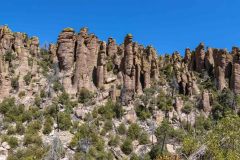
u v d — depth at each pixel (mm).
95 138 99250
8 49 124938
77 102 113750
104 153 95875
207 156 52281
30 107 108500
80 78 120500
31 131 99250
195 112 120312
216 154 51375
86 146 95312
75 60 125000
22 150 92188
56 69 123125
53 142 92688
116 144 100750
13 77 118000
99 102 116000
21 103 110562
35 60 126062
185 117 117562
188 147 59625
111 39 136000
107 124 106875
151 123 112000
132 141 103438
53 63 125125
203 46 145250
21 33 130250
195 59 145750
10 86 115312
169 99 121750
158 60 141250
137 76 124562
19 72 120062
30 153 90688
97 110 111375
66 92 117375
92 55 125562
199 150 53375
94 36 128000
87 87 119375
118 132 106250
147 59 133750
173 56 147500
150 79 129750
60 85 118500
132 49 127688
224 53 139000
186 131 110688
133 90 121000
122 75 124812
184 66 141000
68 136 99562
